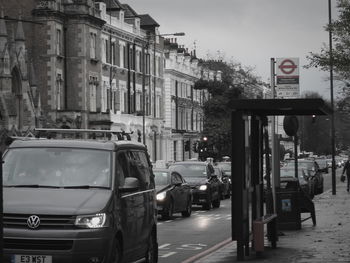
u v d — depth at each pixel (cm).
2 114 6000
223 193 4806
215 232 2545
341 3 2731
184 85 10750
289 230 2377
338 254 1739
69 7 7019
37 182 1339
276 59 2169
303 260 1633
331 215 3022
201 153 7431
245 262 1614
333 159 5066
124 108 8225
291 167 4709
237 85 9769
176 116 10312
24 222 1229
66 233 1220
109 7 8075
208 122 9475
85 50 7044
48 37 6788
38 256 1216
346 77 3055
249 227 1692
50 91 6781
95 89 7325
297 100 1580
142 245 1482
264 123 1914
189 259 1784
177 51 10656
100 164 1365
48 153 1388
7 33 6781
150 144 8850
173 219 3156
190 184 3712
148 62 8994
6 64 6091
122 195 1352
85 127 7000
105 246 1241
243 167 1605
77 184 1333
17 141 1432
